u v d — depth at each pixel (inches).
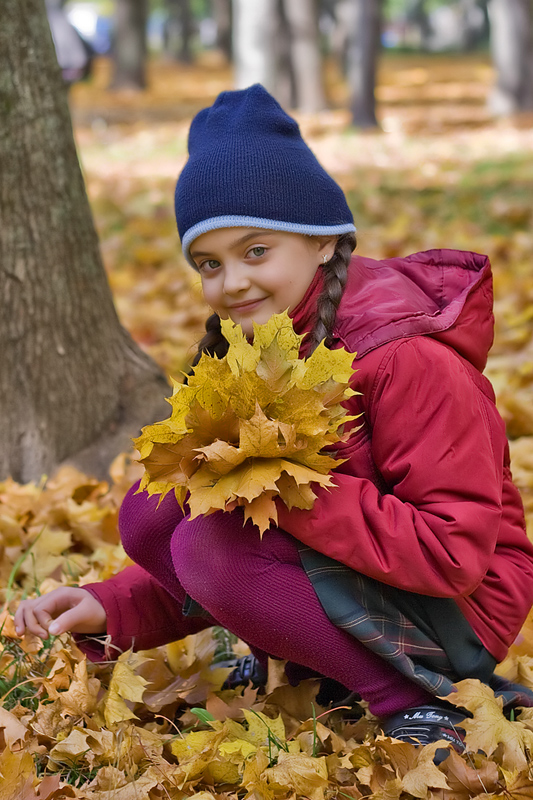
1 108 137.4
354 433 84.0
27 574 121.8
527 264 285.7
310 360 77.4
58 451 144.2
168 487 80.5
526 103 796.6
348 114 810.8
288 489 77.2
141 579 96.5
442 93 1095.6
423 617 84.2
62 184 143.2
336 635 82.3
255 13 650.8
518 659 98.8
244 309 86.4
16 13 137.3
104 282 151.7
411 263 93.8
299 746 84.9
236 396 75.5
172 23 1871.3
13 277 139.8
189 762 81.3
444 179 446.3
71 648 96.7
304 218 84.1
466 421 80.9
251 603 81.7
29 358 141.9
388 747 79.7
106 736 84.8
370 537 79.0
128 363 154.1
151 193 433.1
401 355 81.0
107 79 1403.8
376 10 708.7
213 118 87.6
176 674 102.0
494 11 799.7
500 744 82.3
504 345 211.2
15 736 85.7
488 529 79.4
